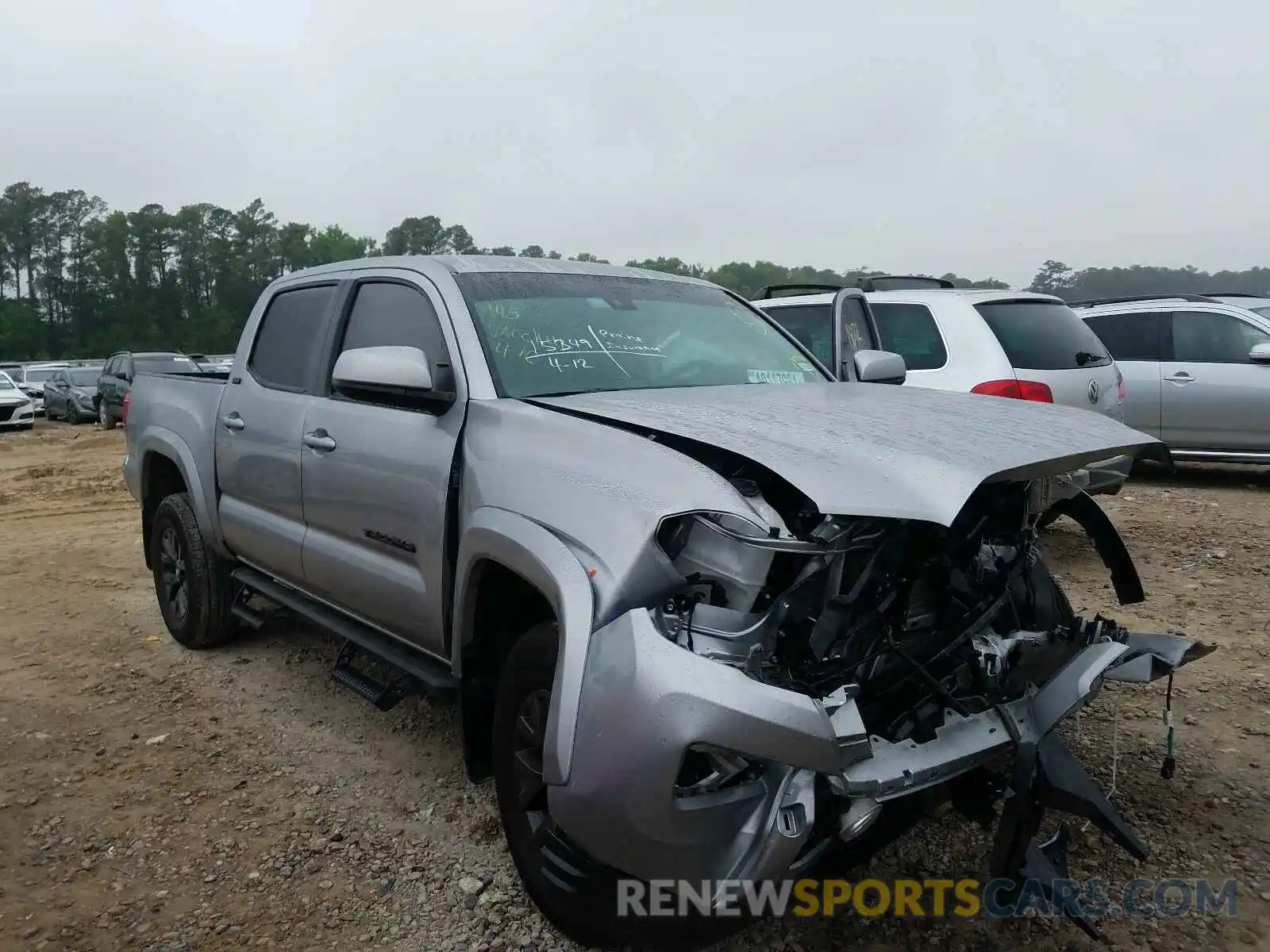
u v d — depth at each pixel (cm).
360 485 352
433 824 337
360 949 272
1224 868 298
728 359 384
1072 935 269
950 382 669
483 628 296
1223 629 504
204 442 479
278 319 452
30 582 697
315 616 406
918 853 308
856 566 241
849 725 219
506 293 356
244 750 401
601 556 237
